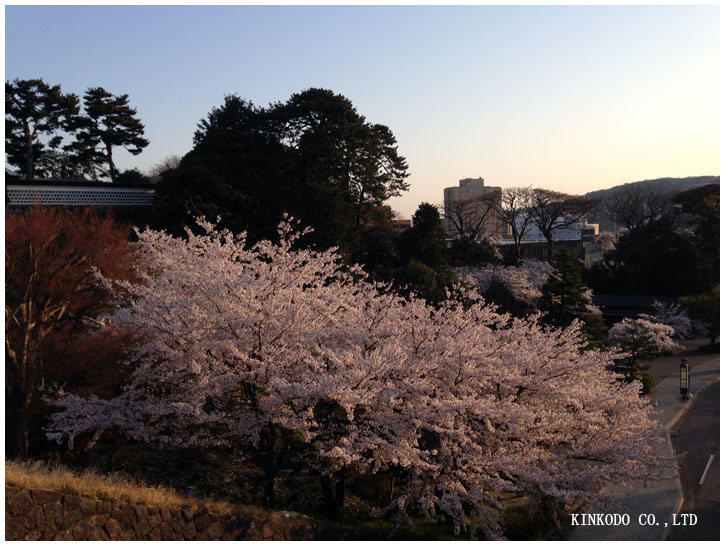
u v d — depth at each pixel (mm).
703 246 59031
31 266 14789
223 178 36781
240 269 15359
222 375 12812
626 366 37938
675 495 18375
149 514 10305
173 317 12961
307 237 36188
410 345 14266
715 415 29109
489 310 16562
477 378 13922
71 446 12031
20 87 46844
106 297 17891
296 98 44938
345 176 43781
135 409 12945
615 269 62031
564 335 16297
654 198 77312
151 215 35125
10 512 8812
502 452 13297
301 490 15469
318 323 14508
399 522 12648
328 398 12188
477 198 67875
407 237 43000
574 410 15461
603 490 18500
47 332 15320
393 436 12414
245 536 11203
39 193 33844
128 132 55375
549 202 65812
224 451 17672
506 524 14844
